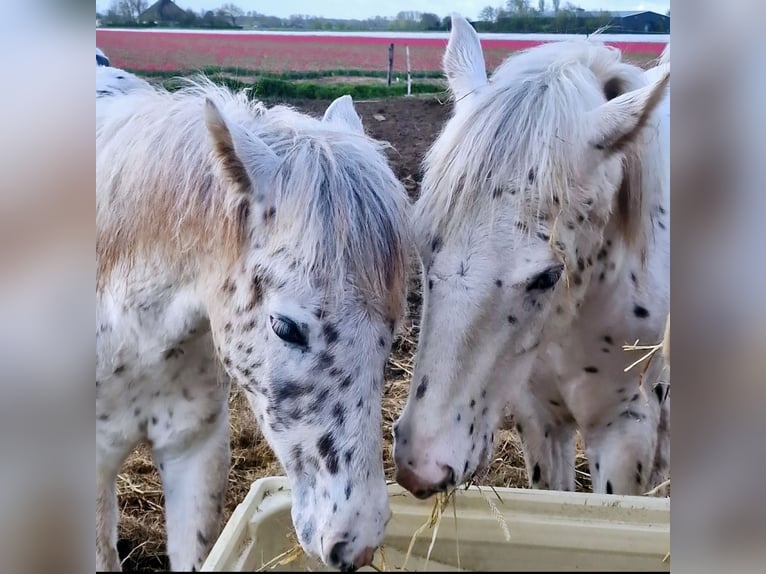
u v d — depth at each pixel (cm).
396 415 234
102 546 163
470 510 149
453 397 130
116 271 147
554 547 146
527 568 146
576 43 161
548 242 131
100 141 151
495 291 129
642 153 155
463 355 129
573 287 144
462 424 131
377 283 121
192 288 143
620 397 177
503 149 130
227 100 147
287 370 123
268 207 125
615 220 157
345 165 127
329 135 133
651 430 179
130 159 145
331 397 121
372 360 122
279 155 130
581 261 144
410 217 133
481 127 132
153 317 148
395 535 148
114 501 168
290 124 137
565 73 142
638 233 160
